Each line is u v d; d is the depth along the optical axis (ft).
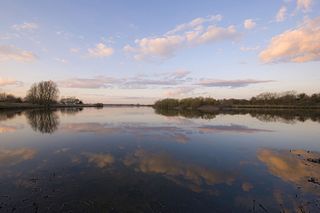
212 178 28.66
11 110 190.90
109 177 28.04
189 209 20.63
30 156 37.63
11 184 25.32
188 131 69.15
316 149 46.14
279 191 24.77
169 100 360.07
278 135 62.69
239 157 39.19
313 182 27.48
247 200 22.54
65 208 20.21
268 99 338.54
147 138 55.88
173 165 33.94
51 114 147.54
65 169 30.86
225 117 132.87
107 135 59.82
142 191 24.21
